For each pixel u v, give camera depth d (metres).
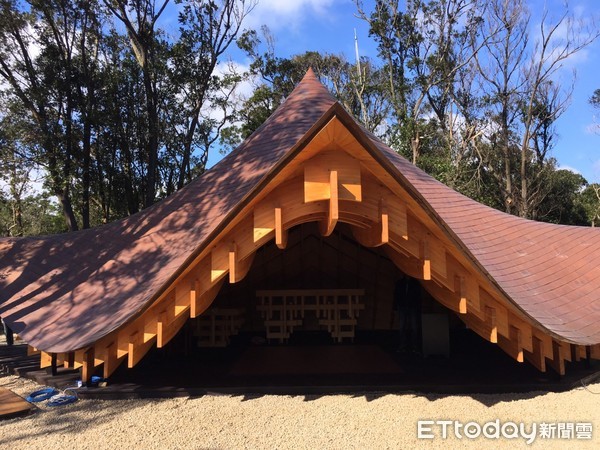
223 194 7.95
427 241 5.61
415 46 27.27
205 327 8.76
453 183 23.94
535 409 5.48
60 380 6.69
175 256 7.09
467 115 28.72
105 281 7.57
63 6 18.61
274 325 9.17
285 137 8.48
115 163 21.95
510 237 8.93
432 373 6.80
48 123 18.16
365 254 10.70
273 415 5.27
